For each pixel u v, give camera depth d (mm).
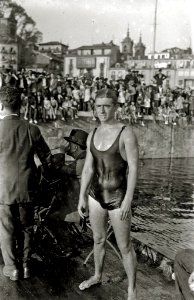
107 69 39969
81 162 4516
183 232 9102
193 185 17016
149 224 9875
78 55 39094
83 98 23469
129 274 3209
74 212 4535
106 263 4156
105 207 3084
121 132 2984
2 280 3660
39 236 4641
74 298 3342
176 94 29125
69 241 4742
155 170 21406
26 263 3727
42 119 20453
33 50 35312
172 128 27969
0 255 4277
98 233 3344
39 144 3674
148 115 26812
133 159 2949
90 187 3207
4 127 3525
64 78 23672
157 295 3453
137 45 41281
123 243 3119
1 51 32719
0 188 3555
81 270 3971
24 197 3564
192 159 27969
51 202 4496
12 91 3590
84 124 22281
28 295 3379
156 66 41531
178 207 12500
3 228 3605
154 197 14164
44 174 4305
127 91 25531
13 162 3529
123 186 3059
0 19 32750
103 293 3453
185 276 2475
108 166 3004
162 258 4125
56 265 4078
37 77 21094
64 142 21156
